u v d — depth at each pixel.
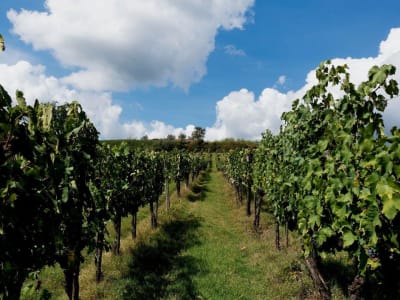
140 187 11.45
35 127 3.11
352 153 4.23
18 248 2.92
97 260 7.55
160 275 8.41
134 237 11.11
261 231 12.93
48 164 3.24
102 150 9.05
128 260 8.94
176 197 21.16
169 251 10.48
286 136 7.52
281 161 8.88
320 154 5.21
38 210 3.08
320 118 5.57
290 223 8.45
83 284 7.45
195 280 7.96
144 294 7.08
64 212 3.93
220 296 7.10
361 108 4.47
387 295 5.27
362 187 3.98
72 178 4.26
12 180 2.70
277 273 7.91
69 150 4.03
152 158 14.52
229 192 25.66
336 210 4.25
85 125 5.07
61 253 3.77
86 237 4.98
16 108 2.84
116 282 7.53
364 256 3.98
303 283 7.09
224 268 8.87
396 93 4.23
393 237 3.59
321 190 4.93
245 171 16.30
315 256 6.24
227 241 11.82
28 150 2.93
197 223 14.42
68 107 4.95
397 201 3.27
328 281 6.78
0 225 2.60
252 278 8.13
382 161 3.46
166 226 13.46
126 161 10.19
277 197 8.74
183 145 73.19
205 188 28.45
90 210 5.48
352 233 4.07
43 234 3.19
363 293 5.33
